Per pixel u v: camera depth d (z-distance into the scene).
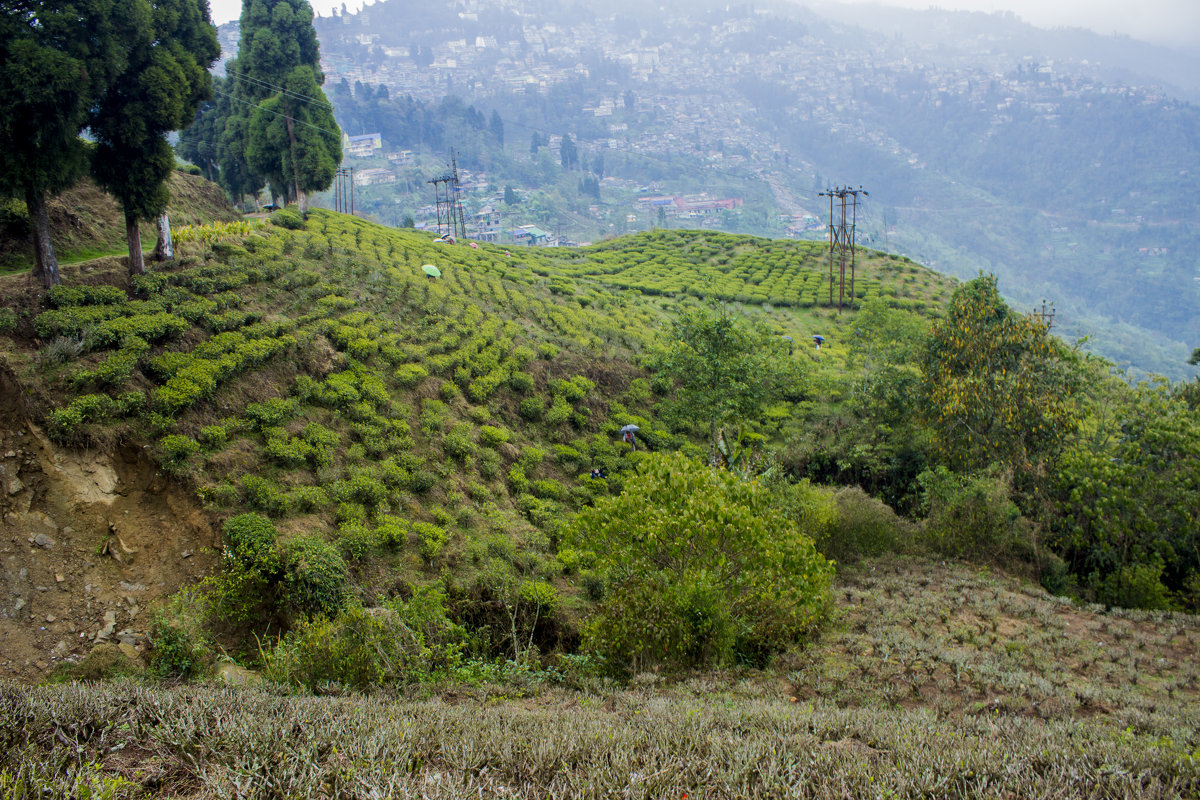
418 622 16.52
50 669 15.88
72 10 21.52
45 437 18.34
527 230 184.62
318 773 7.88
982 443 31.03
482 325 36.56
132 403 19.92
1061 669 16.28
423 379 29.31
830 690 14.70
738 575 17.16
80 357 20.45
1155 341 196.38
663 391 38.44
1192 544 27.56
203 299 26.05
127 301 24.11
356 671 14.06
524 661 16.91
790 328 53.50
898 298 59.59
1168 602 25.44
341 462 23.45
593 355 38.59
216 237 32.22
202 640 16.48
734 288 60.88
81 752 8.27
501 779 8.17
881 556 26.17
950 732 9.98
